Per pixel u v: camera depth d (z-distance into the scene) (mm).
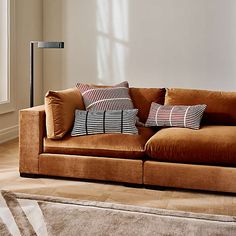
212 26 5578
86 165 3500
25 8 5609
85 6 5965
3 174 3771
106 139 3469
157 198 3176
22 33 5562
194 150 3230
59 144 3566
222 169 3184
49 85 6223
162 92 4074
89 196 3209
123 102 3922
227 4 5496
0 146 4945
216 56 5613
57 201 3051
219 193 3295
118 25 5887
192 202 3098
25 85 5711
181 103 3906
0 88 5293
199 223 2682
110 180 3463
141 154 3379
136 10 5797
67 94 3764
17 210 2857
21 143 3645
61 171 3574
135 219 2740
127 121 3539
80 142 3516
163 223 2680
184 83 5766
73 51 6086
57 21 6070
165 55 5781
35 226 2607
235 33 5512
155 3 5719
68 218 2740
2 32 5203
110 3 5879
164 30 5734
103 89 4004
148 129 3764
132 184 3426
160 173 3322
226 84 5625
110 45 5949
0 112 5082
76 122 3629
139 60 5871
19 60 5520
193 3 5602
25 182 3541
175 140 3291
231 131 3430
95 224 2652
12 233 2500
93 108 3883
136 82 5926
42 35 6125
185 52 5707
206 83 5691
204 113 3836
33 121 3600
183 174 3266
